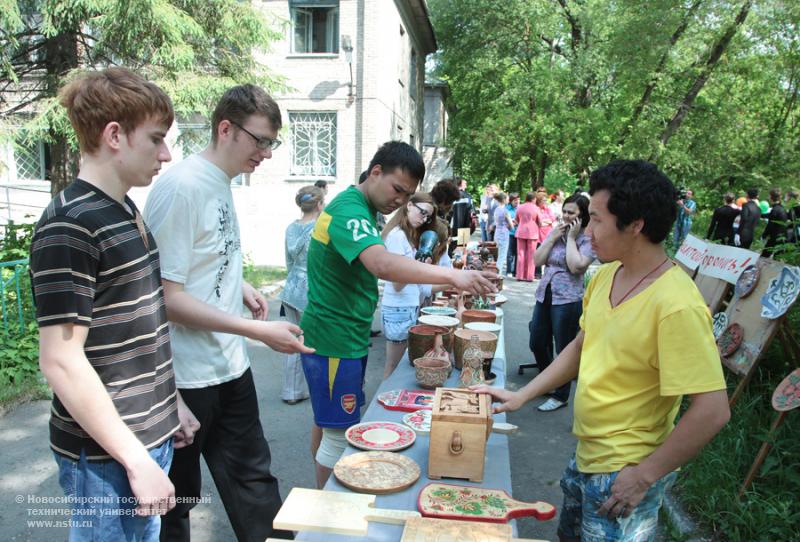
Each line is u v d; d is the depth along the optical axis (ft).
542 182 73.46
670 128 58.18
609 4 56.95
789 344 11.55
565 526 6.59
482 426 6.17
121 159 4.88
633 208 5.16
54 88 24.08
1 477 11.14
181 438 6.42
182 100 24.90
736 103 64.18
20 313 17.07
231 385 7.26
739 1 47.47
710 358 4.94
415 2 52.80
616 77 59.77
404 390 8.85
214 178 6.80
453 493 5.81
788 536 8.75
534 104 67.56
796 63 55.47
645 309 5.23
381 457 6.52
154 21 22.95
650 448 5.40
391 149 7.54
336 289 7.99
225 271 7.03
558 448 13.39
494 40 70.90
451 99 95.14
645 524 5.56
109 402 4.61
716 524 9.50
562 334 14.70
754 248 30.40
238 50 28.45
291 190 41.22
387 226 12.98
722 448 10.82
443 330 9.95
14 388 14.88
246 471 7.50
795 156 66.69
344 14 40.27
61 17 22.50
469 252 20.18
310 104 41.04
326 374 8.16
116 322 4.87
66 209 4.59
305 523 5.20
